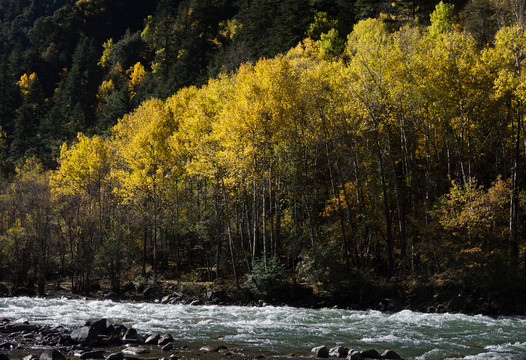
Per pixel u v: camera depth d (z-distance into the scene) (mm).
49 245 36312
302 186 30000
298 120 28312
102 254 32312
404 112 27672
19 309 18812
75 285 32938
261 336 12914
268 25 83125
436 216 24969
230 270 33188
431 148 31500
